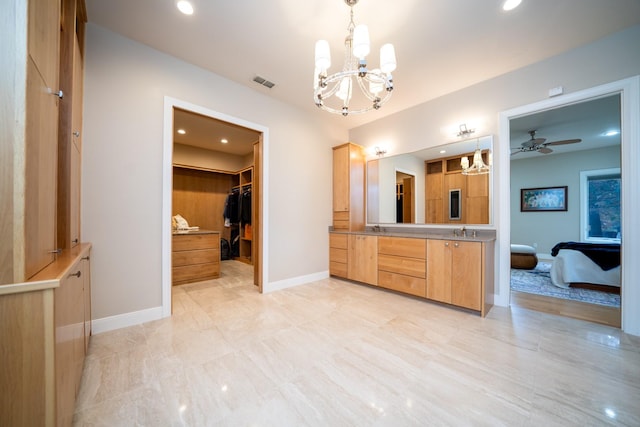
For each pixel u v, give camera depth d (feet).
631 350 5.58
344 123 12.97
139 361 5.09
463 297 7.83
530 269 14.28
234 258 18.34
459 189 9.48
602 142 14.90
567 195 17.20
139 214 6.99
